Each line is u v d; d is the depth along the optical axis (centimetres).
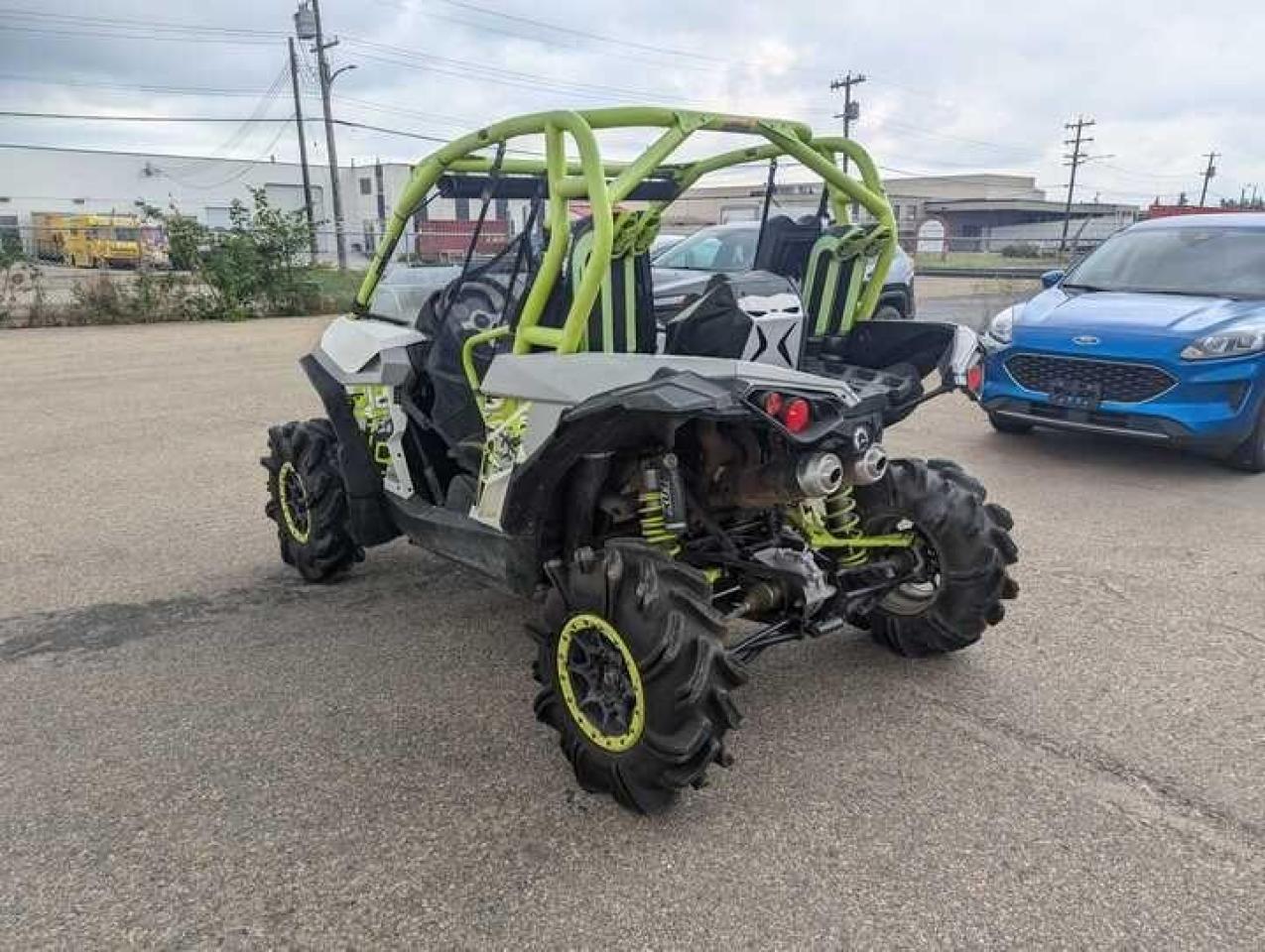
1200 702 375
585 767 313
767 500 326
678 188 421
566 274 344
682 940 253
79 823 307
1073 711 369
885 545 380
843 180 382
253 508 646
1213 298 736
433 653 428
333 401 457
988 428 862
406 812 311
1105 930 255
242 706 381
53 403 1026
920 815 305
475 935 256
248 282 2022
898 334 403
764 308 344
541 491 321
